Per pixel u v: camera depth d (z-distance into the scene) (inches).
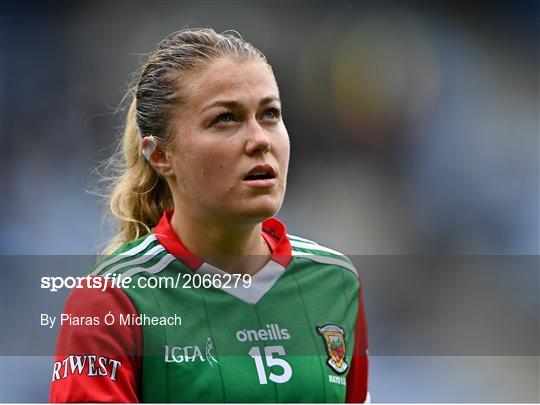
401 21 2113.7
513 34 2111.2
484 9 2116.1
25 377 1061.8
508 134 2038.6
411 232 1845.5
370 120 2054.6
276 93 310.7
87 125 1887.3
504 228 1851.6
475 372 1173.7
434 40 2108.8
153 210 374.0
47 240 1643.7
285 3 2084.2
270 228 362.3
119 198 375.6
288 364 322.7
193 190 311.1
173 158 320.2
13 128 1850.4
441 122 2069.4
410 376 1149.7
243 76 303.9
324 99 2074.3
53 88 1929.1
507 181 1941.4
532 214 1878.7
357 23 2112.5
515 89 2090.3
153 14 2007.9
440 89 2097.7
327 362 334.0
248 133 299.9
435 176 1974.7
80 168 1808.6
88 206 1690.5
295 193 1963.6
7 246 1633.9
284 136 310.3
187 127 308.3
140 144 338.3
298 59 2085.4
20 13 1956.2
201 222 322.7
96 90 1947.6
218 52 309.6
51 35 1955.0
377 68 2087.8
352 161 2027.6
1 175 1750.7
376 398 1130.0
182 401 302.7
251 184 299.0
